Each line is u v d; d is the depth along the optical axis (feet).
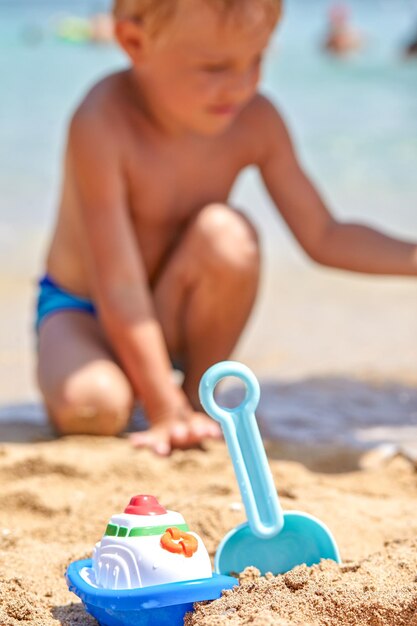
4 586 5.49
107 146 9.50
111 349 9.91
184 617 4.79
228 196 10.49
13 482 7.88
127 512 5.02
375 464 8.81
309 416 10.48
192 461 8.29
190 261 9.58
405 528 6.65
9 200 20.61
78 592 4.91
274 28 9.12
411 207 20.48
